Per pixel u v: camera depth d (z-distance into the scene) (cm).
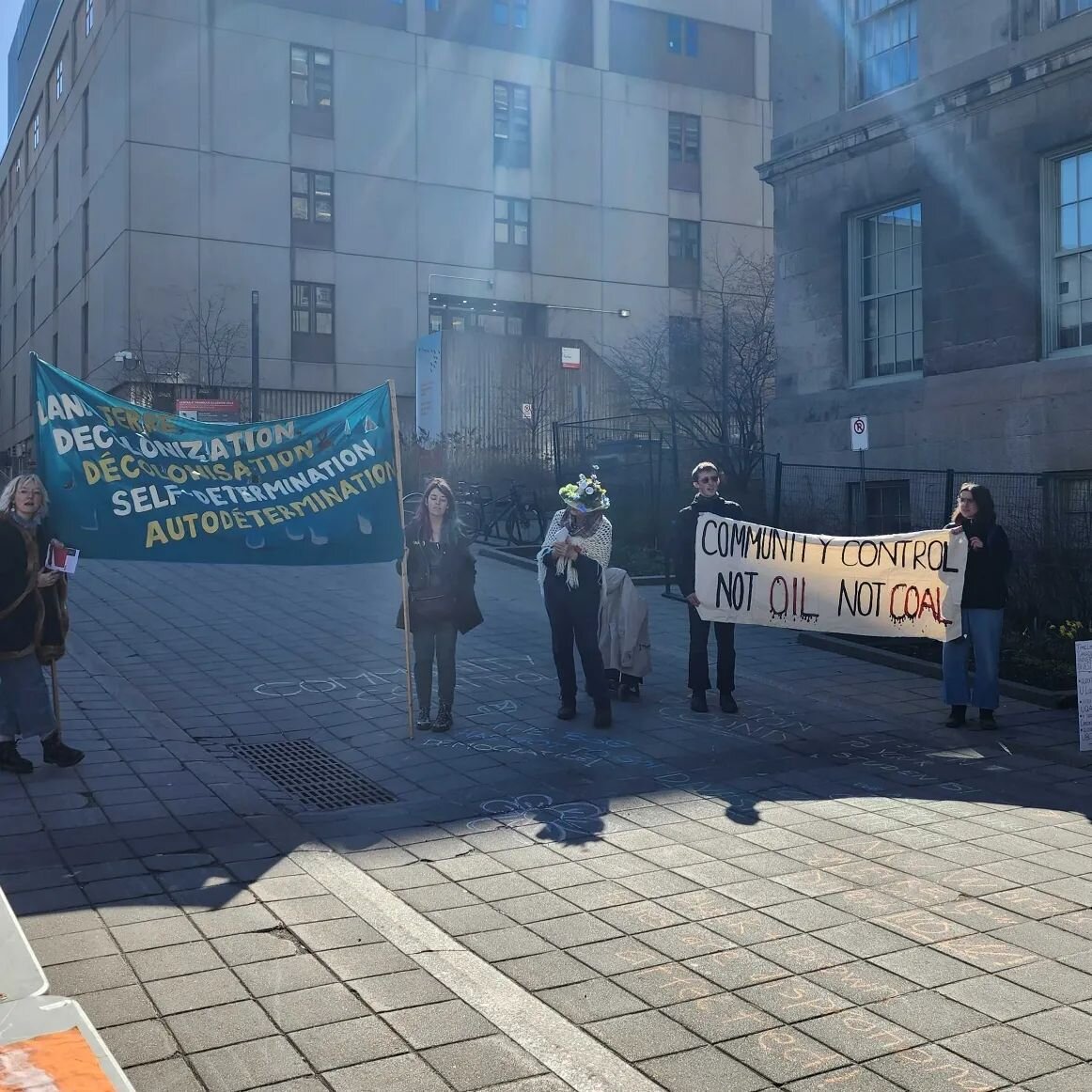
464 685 1008
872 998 438
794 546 910
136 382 3438
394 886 554
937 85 1530
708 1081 378
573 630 888
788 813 674
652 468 1864
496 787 722
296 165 3853
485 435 3234
